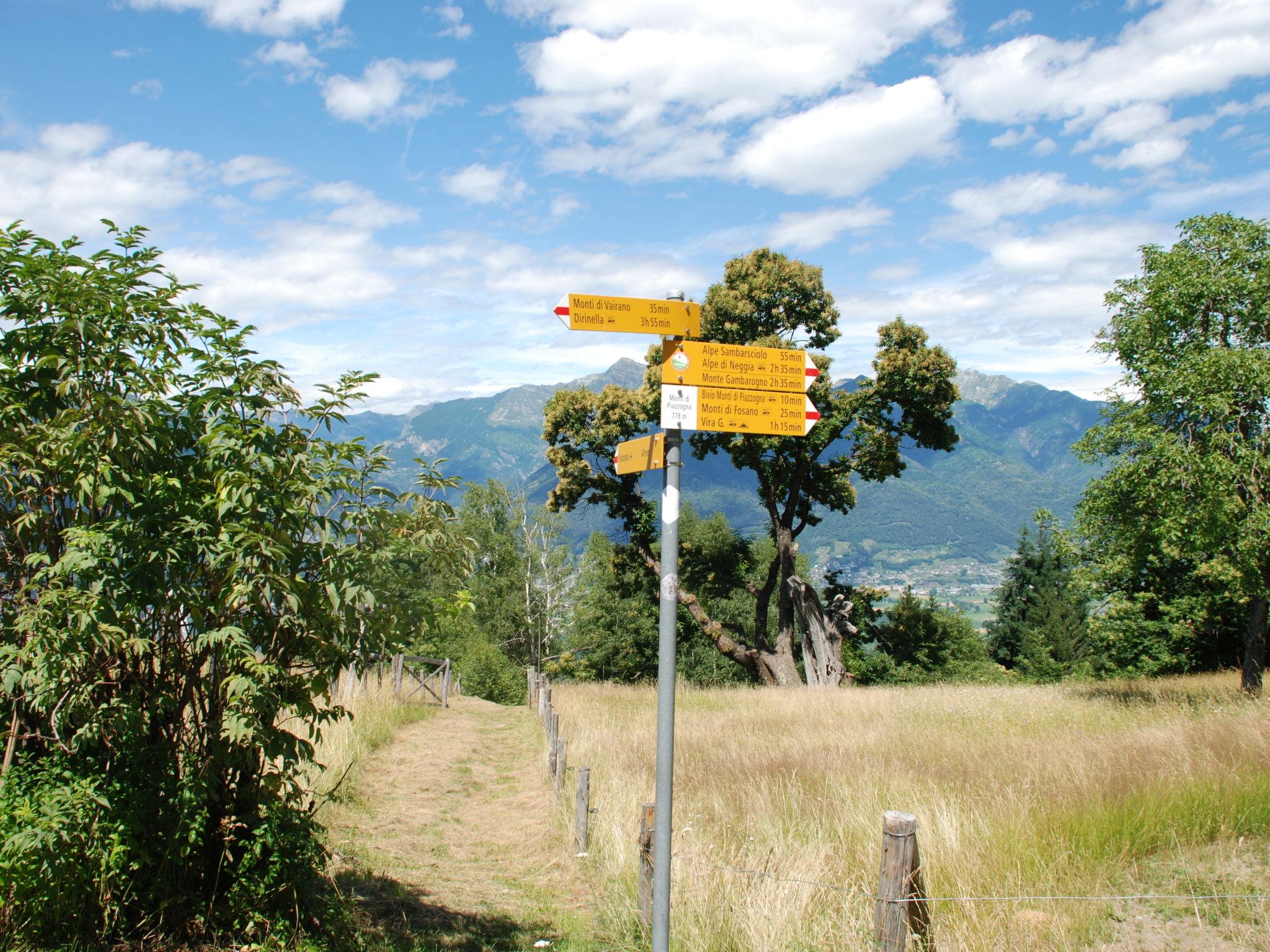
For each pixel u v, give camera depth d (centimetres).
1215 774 729
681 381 333
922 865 596
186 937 432
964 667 4238
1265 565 1602
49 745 422
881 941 425
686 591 3619
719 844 709
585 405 2948
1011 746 1107
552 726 1222
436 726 1592
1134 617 3148
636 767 1119
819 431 2683
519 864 771
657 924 322
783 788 909
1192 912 496
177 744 461
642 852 575
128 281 460
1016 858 587
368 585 462
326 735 1079
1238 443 1527
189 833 430
